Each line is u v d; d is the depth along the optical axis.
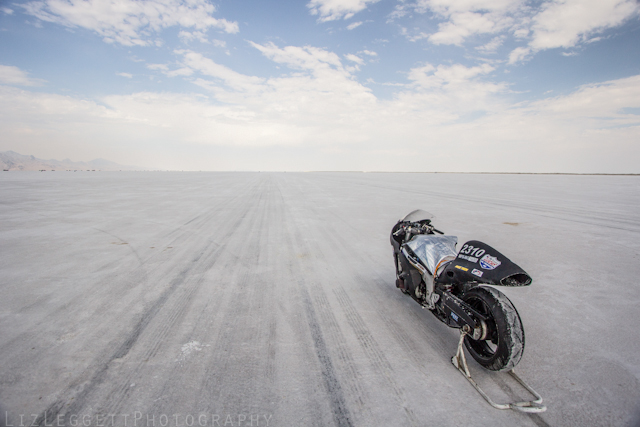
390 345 2.67
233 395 2.02
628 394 2.08
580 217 9.09
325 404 1.95
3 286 3.81
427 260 2.92
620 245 5.98
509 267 2.21
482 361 2.30
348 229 7.61
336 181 33.09
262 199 14.28
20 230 7.00
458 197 15.18
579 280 4.18
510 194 16.81
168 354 2.47
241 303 3.45
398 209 11.04
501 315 2.12
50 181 26.62
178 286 3.90
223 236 6.74
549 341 2.73
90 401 1.94
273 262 4.97
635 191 18.81
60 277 4.15
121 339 2.68
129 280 4.08
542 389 2.13
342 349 2.59
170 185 23.52
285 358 2.45
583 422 1.83
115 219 8.57
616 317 3.16
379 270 4.64
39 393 2.00
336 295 3.72
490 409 1.94
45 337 2.68
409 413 1.89
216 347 2.58
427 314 3.26
